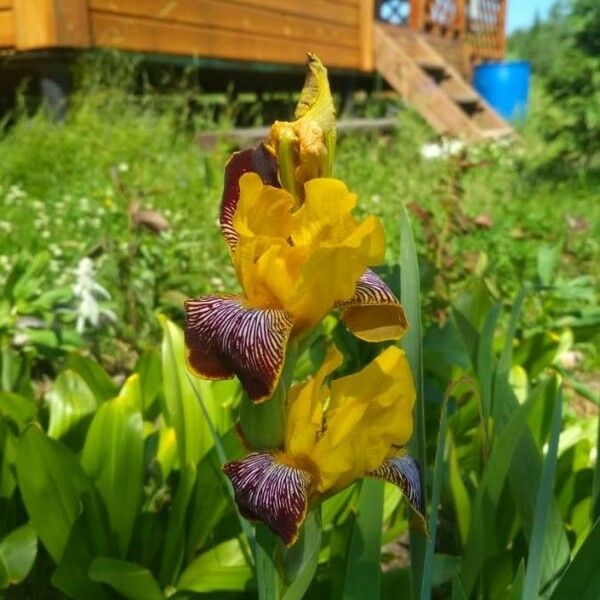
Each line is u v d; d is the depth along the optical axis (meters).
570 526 0.59
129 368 0.97
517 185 2.26
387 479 0.30
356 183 1.92
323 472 0.29
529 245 1.39
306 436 0.29
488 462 0.43
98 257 1.06
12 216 1.34
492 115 3.35
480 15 4.35
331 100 0.29
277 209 0.28
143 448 0.54
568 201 2.11
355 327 0.30
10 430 0.57
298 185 0.28
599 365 1.13
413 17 3.50
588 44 2.68
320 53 2.79
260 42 2.48
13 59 1.88
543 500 0.35
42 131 1.74
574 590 0.34
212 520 0.55
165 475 0.61
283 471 0.28
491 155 2.58
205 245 1.25
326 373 0.29
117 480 0.53
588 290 1.03
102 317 0.90
